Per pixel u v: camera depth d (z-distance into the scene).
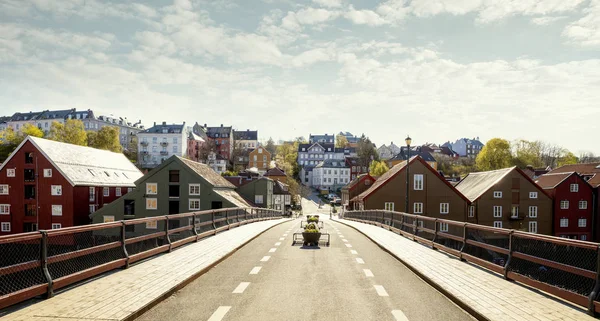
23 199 53.25
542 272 8.15
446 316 6.93
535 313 6.79
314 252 14.23
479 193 51.53
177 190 46.62
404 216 19.84
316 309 7.26
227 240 16.81
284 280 9.62
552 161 122.31
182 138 127.62
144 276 9.40
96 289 8.12
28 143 53.50
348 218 49.34
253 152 136.00
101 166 62.38
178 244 14.52
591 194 54.56
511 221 51.25
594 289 6.68
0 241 6.35
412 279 9.81
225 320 6.61
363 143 144.75
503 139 100.50
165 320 6.59
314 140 191.75
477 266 11.01
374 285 9.16
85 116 145.12
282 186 86.88
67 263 8.13
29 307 6.85
